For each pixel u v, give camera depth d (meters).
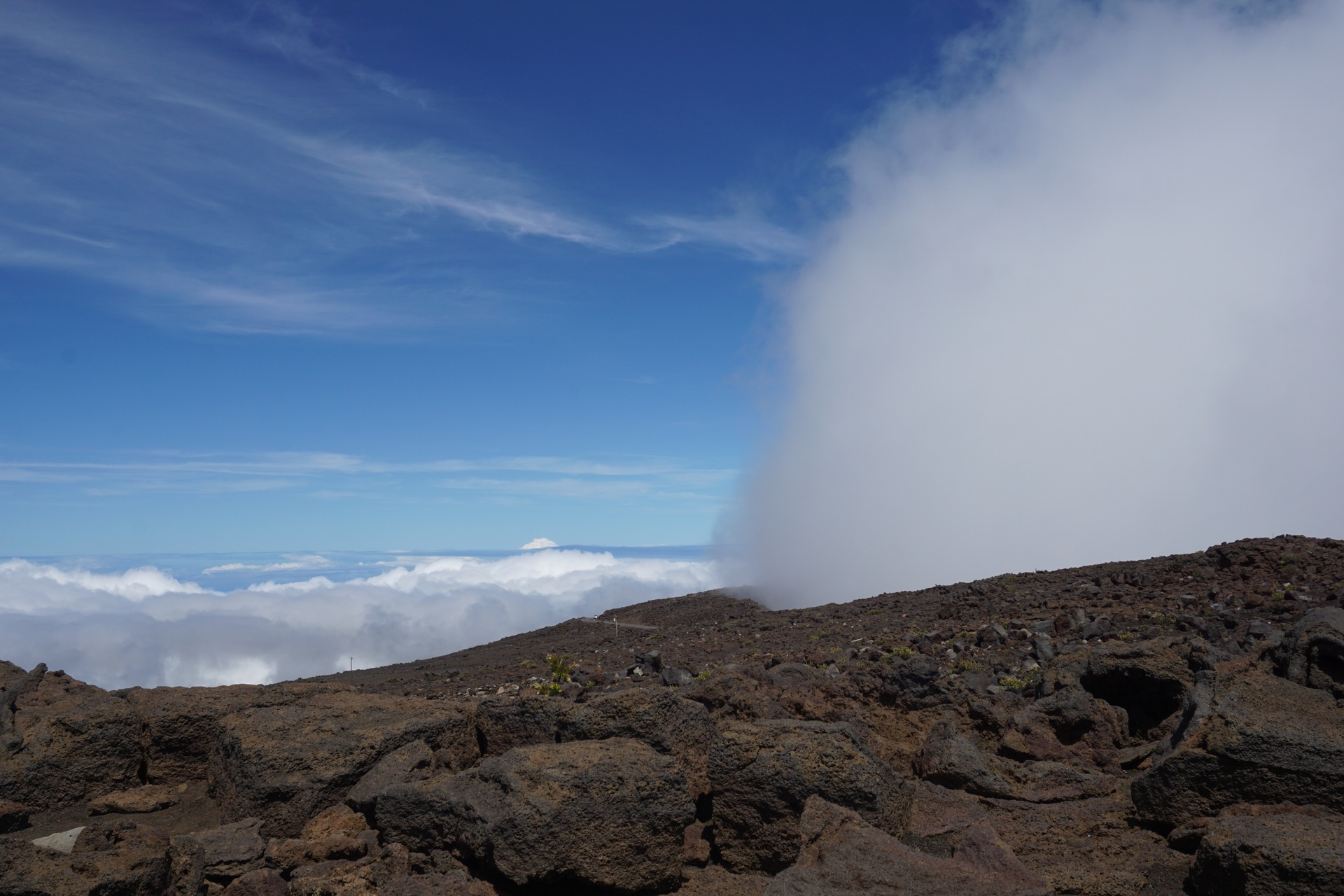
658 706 8.96
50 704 11.02
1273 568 25.30
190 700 10.58
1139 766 11.16
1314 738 8.47
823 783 8.11
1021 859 8.69
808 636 30.08
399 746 9.39
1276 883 6.86
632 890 7.77
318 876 7.39
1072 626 22.39
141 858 6.73
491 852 7.44
